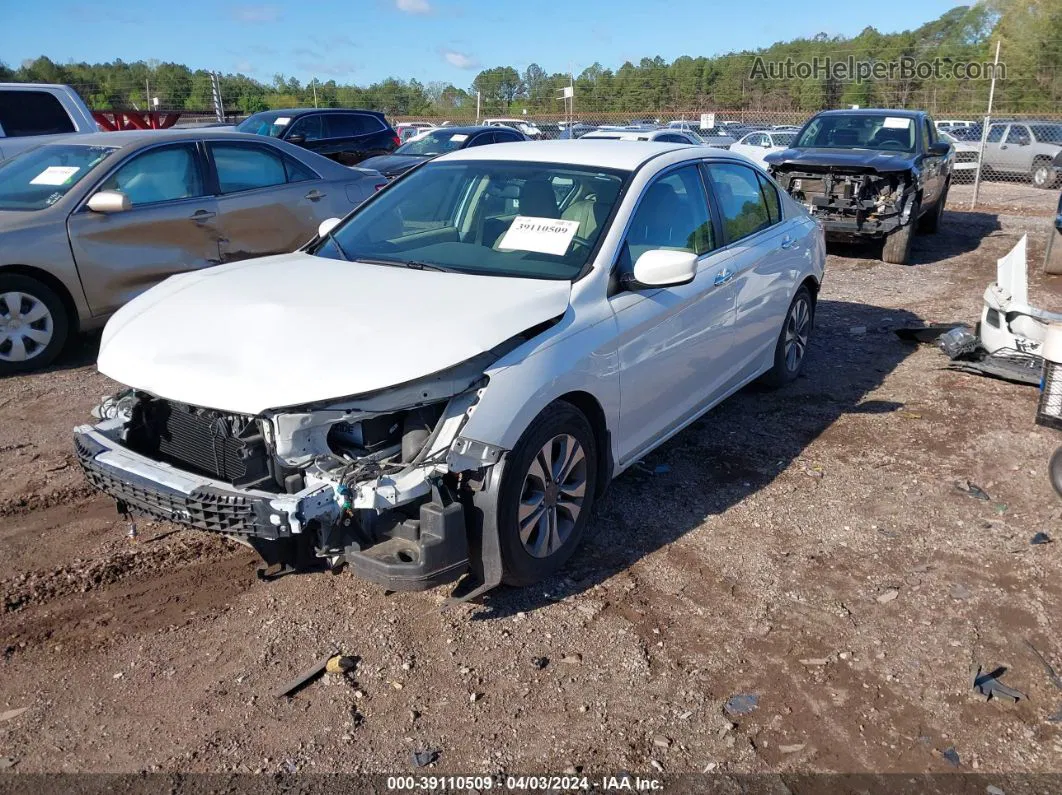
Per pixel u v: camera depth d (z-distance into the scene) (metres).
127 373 3.35
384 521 3.17
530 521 3.48
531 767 2.72
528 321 3.44
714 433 5.40
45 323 6.53
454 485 3.25
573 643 3.31
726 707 2.99
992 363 6.20
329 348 3.16
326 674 3.13
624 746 2.81
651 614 3.50
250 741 2.81
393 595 3.60
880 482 4.71
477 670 3.16
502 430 3.21
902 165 10.39
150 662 3.19
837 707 2.99
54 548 3.96
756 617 3.49
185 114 24.58
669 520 4.28
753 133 22.61
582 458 3.73
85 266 6.62
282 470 3.09
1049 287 9.95
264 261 4.33
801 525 4.24
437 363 3.09
